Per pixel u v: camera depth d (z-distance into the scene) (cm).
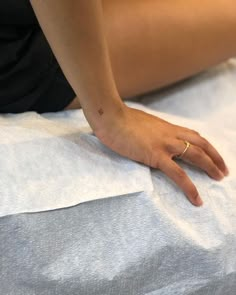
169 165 41
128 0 49
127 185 39
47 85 45
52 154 39
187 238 39
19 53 44
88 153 41
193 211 41
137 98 54
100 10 36
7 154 38
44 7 35
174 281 40
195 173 43
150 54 49
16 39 44
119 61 48
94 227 38
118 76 49
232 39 53
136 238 39
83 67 37
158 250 39
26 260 37
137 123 42
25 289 37
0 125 41
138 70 50
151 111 50
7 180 37
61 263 37
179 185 41
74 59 36
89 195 38
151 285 40
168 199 41
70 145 40
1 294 37
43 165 39
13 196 37
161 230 39
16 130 40
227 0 53
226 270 41
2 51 43
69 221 38
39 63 44
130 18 48
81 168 39
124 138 40
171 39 50
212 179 43
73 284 38
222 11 52
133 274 39
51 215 37
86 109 39
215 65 56
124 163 41
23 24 44
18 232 36
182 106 54
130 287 39
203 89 55
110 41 47
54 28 35
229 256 41
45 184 38
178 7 50
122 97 52
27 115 45
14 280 37
